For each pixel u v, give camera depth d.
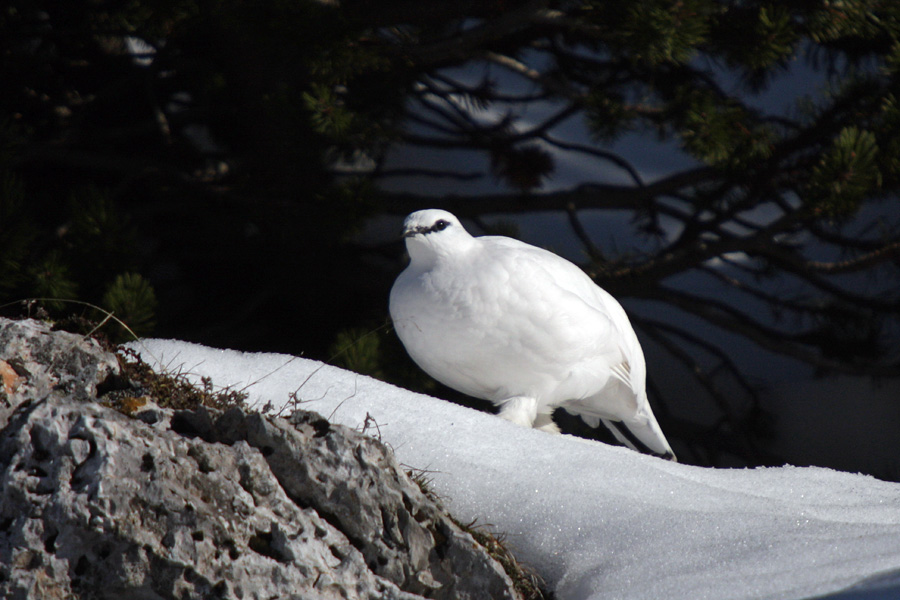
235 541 3.59
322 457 3.91
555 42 12.93
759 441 15.96
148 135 13.66
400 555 3.92
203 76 12.95
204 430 3.95
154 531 3.46
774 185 10.81
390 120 10.48
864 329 13.75
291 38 8.61
